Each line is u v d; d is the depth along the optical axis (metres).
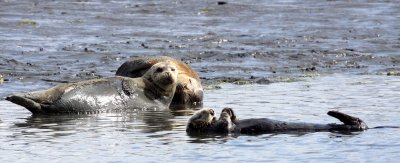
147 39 105.50
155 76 65.94
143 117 60.59
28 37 102.75
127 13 132.75
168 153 46.84
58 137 51.88
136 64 71.31
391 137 50.25
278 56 93.38
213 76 80.75
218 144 49.00
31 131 53.97
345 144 48.47
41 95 62.00
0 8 131.62
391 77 80.94
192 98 68.38
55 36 105.19
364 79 79.44
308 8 143.00
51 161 45.19
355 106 63.31
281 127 52.38
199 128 53.06
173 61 71.12
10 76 77.25
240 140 50.00
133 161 45.00
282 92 71.19
